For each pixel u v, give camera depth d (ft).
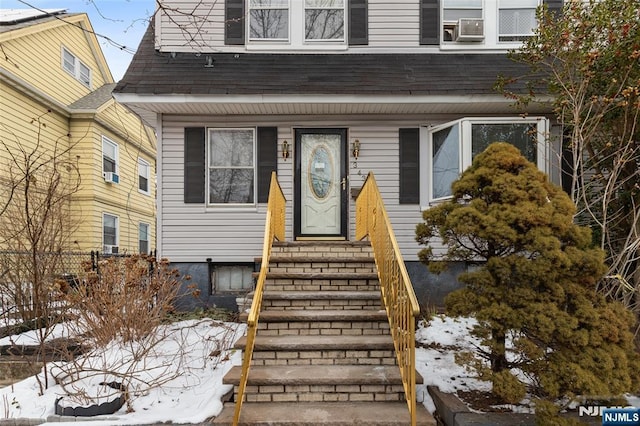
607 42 15.33
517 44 23.88
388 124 23.18
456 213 11.85
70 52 37.63
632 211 15.39
